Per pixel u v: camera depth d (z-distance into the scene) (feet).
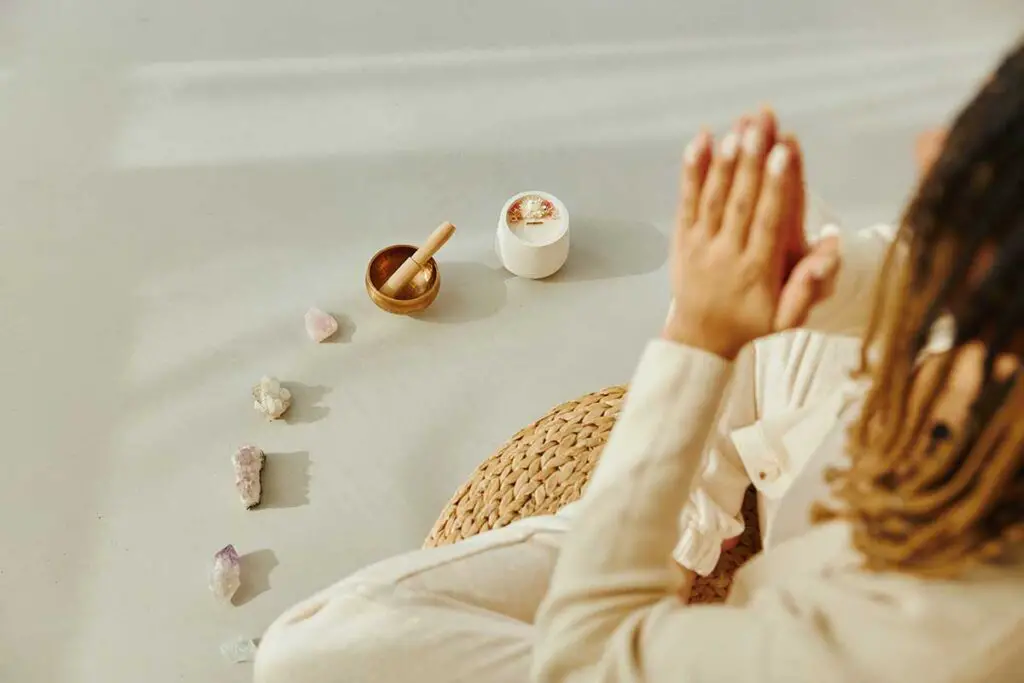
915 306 1.52
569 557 2.09
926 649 1.60
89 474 4.65
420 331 4.97
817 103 5.61
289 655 2.86
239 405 4.80
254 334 4.96
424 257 4.78
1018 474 1.50
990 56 5.80
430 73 5.68
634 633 1.93
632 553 2.03
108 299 5.05
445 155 5.43
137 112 5.55
